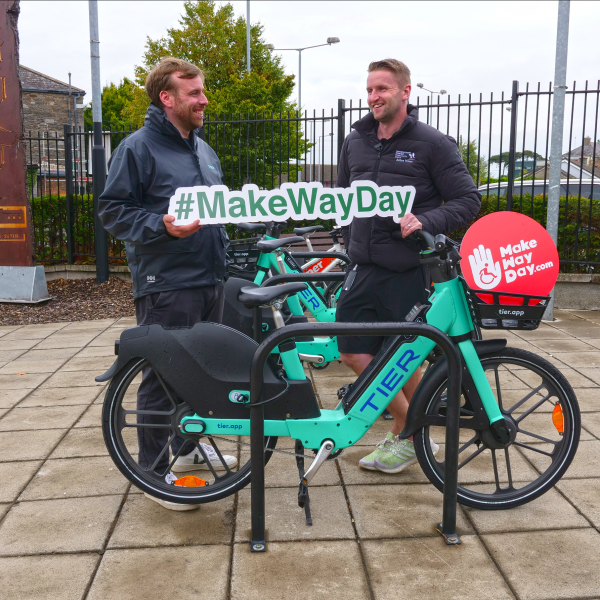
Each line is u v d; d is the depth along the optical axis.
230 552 2.27
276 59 26.72
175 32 24.41
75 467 3.01
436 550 2.26
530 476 2.82
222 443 3.28
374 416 2.40
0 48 7.07
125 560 2.23
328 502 2.63
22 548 2.31
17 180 7.25
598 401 3.82
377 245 2.74
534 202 7.38
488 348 2.46
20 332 6.14
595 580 2.07
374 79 2.64
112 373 2.40
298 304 4.05
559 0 5.95
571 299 6.99
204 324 2.41
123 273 8.46
